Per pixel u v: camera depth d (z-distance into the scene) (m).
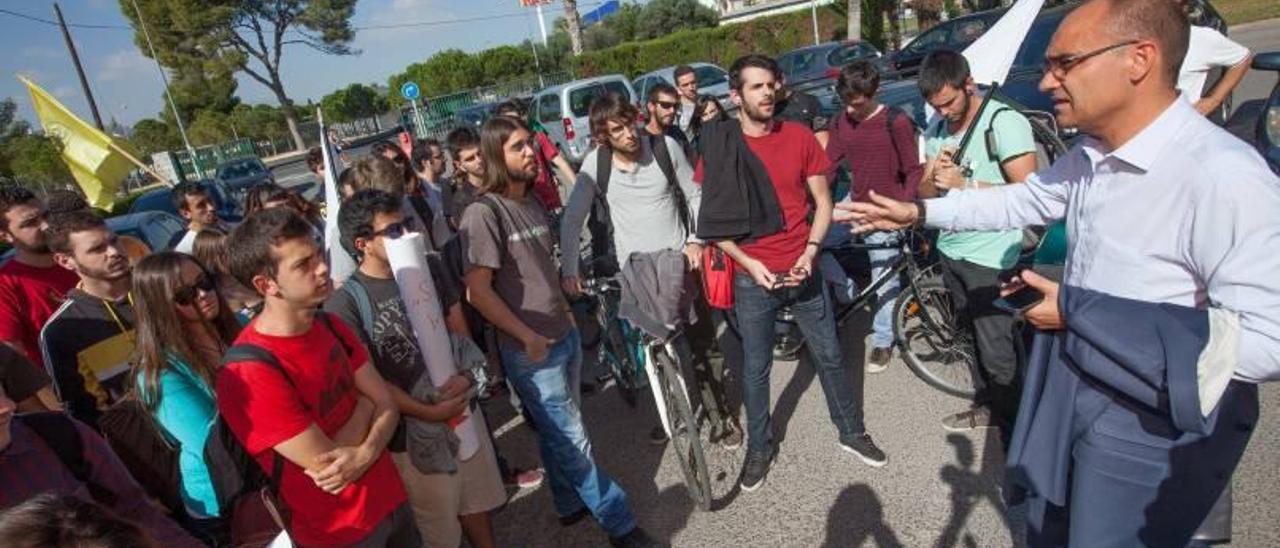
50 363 2.46
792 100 5.10
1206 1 6.71
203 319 1.98
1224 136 1.26
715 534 2.80
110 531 1.08
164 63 34.09
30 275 2.96
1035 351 1.62
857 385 3.77
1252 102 4.52
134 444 1.97
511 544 2.98
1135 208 1.35
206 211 4.40
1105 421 1.41
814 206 2.88
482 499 2.50
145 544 1.14
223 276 2.74
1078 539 1.48
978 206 1.83
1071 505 1.51
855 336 4.34
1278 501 2.40
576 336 2.70
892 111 3.64
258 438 1.64
